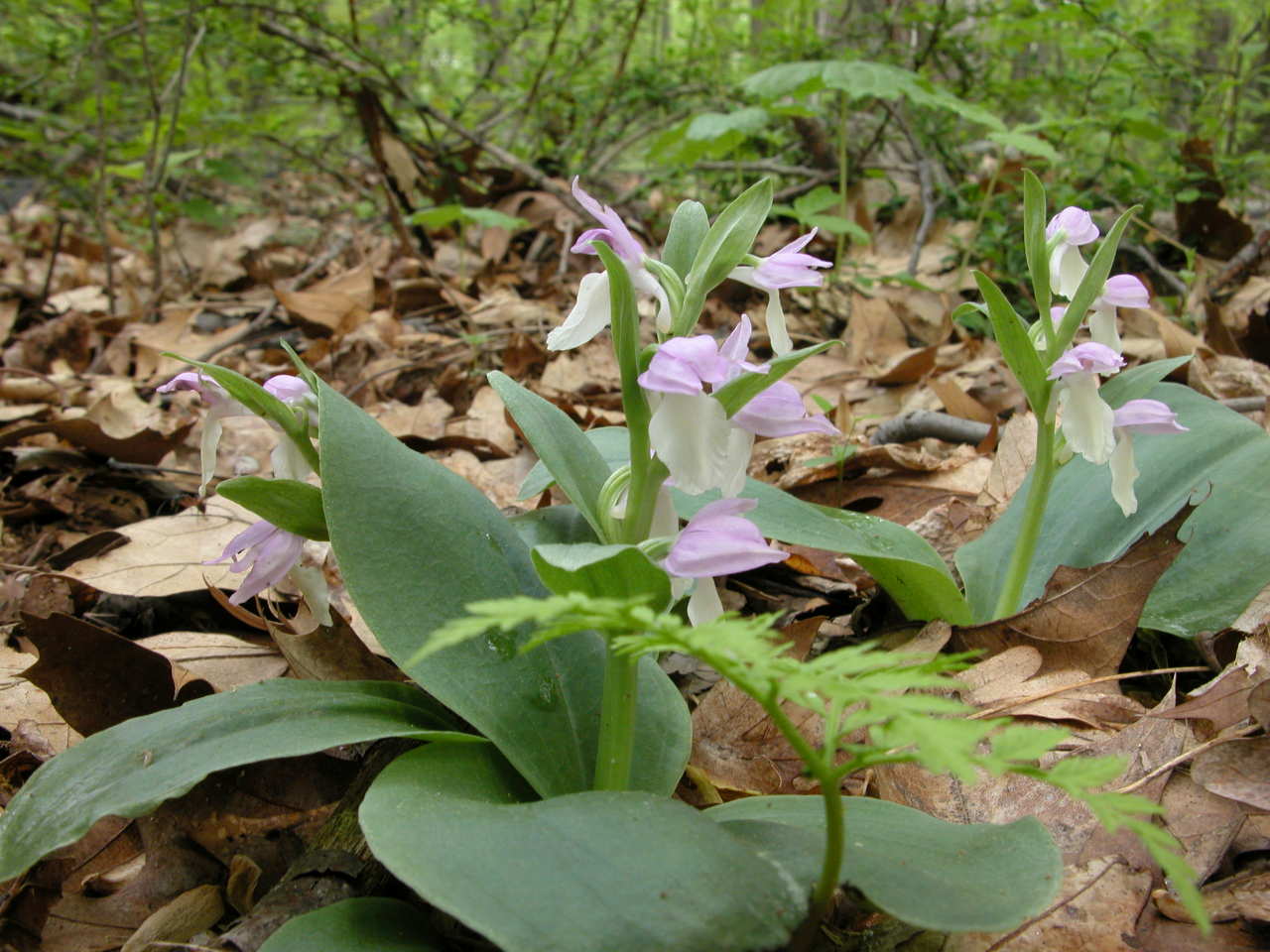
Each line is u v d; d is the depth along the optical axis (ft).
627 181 3.93
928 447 1.72
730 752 0.99
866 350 2.23
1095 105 2.66
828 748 0.55
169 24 2.80
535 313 2.54
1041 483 1.08
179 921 0.83
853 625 1.25
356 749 0.98
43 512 1.51
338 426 0.86
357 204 3.84
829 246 3.00
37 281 3.02
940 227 2.83
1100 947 0.74
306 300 2.32
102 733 0.81
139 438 1.60
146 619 1.28
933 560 1.09
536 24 3.01
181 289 3.01
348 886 0.80
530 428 0.83
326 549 1.38
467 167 3.15
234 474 1.71
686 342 0.72
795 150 3.28
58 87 3.25
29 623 0.97
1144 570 1.03
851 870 0.64
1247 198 3.25
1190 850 0.82
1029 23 2.42
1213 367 1.82
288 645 1.06
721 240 0.78
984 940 0.74
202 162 3.20
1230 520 1.11
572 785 0.83
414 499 0.86
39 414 1.86
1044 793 0.88
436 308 2.66
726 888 0.61
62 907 0.86
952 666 0.55
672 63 3.14
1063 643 1.06
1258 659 0.98
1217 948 0.74
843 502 1.55
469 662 0.83
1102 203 2.61
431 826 0.67
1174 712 0.93
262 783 0.94
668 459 0.72
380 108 2.97
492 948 0.75
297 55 2.97
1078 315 1.02
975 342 2.22
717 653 0.54
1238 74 2.97
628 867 0.62
